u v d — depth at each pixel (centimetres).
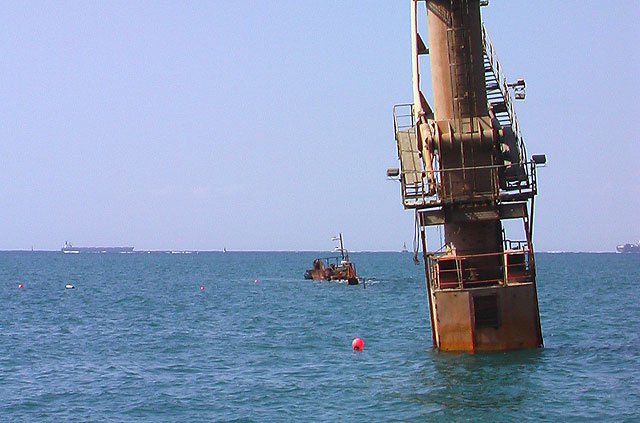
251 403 3031
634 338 4700
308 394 3147
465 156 3650
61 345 4984
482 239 3738
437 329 3625
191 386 3416
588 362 3619
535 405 2792
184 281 14812
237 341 5016
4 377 3741
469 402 2855
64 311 7900
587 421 2577
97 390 3381
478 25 3712
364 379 3388
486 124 3644
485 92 3719
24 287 12681
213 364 4028
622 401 2845
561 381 3159
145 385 3469
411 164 3781
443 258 3703
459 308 3556
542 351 3612
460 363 3469
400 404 2878
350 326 5834
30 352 4644
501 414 2678
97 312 7750
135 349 4725
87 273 18938
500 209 3638
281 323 6275
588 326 5459
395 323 5962
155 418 2859
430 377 3269
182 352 4534
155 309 8062
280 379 3500
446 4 3703
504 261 3625
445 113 3722
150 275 17825
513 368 3369
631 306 7419
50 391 3378
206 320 6688
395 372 3519
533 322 3559
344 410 2844
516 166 3662
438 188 3669
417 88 3884
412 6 3900
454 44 3697
